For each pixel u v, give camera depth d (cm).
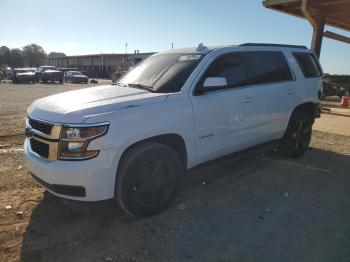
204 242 352
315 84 650
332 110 1465
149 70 486
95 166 335
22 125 917
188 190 482
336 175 562
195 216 405
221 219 400
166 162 392
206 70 443
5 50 13038
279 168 586
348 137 867
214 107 440
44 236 354
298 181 529
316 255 335
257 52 538
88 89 455
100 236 357
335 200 463
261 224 391
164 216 402
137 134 358
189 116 409
